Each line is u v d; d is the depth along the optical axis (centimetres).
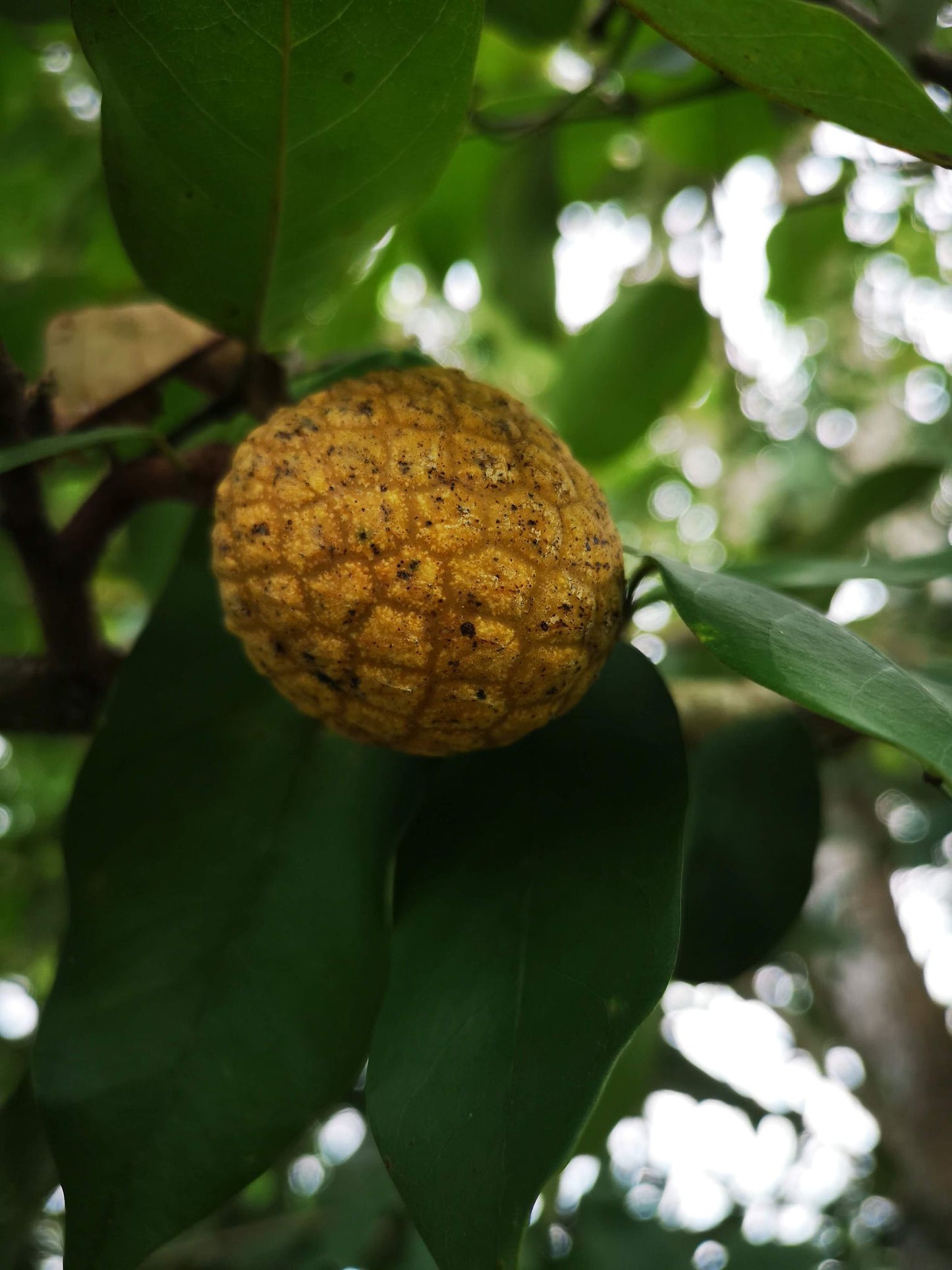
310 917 23
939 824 88
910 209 58
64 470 33
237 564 20
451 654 20
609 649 21
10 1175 25
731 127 42
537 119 40
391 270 46
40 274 39
